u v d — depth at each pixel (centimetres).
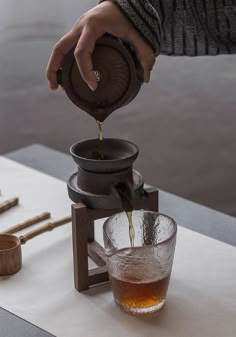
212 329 84
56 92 201
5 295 92
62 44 93
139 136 205
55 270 97
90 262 100
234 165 207
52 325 85
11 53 195
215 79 197
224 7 107
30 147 142
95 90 92
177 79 198
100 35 92
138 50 95
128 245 92
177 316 87
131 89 92
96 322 86
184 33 109
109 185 91
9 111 203
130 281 85
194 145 206
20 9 188
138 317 87
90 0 180
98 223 110
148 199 96
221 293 92
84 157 94
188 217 112
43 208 113
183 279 95
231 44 112
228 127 203
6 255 95
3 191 119
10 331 84
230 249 102
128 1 93
